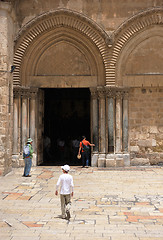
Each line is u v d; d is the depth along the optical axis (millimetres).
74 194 10359
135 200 9570
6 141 13984
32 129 16578
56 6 15938
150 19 15734
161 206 8898
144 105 16422
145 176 13422
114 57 15883
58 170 15297
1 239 6480
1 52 14031
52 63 16594
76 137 20281
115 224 7406
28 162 13516
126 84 16250
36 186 11578
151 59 16203
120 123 16203
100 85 16297
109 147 16062
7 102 14086
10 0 14203
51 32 16172
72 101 25922
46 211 8484
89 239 6484
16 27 16047
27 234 6781
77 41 16297
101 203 9258
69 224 7426
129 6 15883
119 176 13477
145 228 7113
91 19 15805
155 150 16344
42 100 17969
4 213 8320
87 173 14281
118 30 15742
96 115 16469
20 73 16281
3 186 11547
